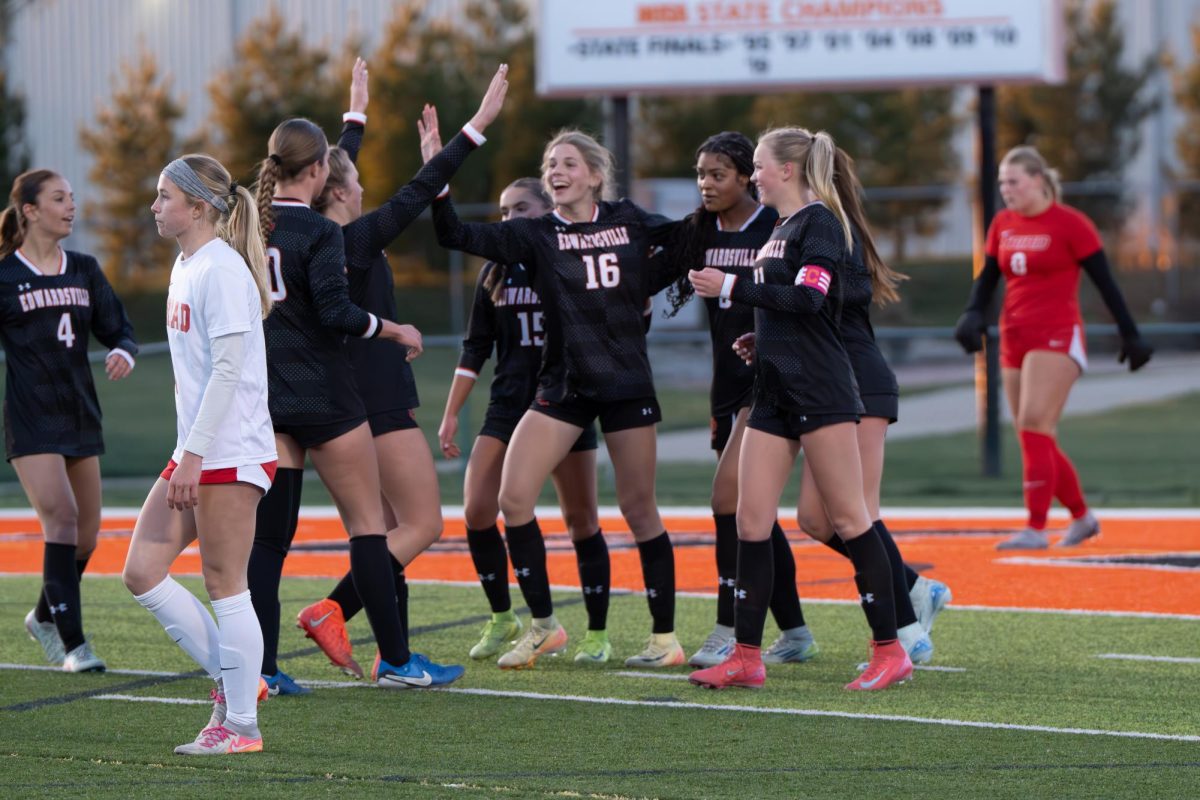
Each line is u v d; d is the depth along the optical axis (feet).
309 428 62.28
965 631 80.12
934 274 260.83
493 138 271.69
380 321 61.11
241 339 51.88
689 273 65.31
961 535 121.90
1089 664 71.15
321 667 72.49
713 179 69.72
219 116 284.41
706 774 51.65
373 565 64.80
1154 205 245.24
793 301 62.08
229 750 54.54
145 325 258.37
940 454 185.98
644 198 247.29
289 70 285.43
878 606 65.92
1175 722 59.21
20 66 331.36
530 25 288.92
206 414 51.44
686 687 66.90
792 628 72.74
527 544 71.51
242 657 54.13
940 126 305.12
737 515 66.44
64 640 71.61
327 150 63.21
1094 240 107.96
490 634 75.00
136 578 55.26
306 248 61.16
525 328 72.64
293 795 48.98
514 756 54.34
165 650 77.10
